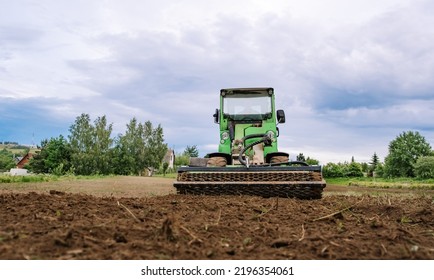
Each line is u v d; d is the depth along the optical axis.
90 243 2.51
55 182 15.58
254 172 7.82
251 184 7.59
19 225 3.09
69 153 55.84
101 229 2.88
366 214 4.73
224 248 2.61
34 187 11.48
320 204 6.03
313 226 3.64
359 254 2.58
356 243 2.83
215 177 7.95
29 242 2.52
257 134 8.79
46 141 55.91
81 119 56.59
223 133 9.45
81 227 2.91
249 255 2.50
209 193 7.98
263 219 4.02
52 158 54.50
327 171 38.72
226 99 9.77
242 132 9.29
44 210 4.01
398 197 8.80
